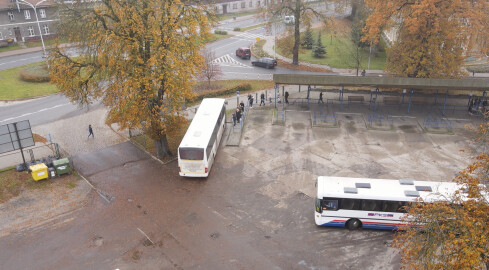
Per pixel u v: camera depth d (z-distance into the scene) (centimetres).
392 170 2797
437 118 3697
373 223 2173
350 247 2059
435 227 1396
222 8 9325
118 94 2575
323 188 2178
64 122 3678
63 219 2295
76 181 2697
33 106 4081
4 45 6194
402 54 4072
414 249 1427
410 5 3934
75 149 3156
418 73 3994
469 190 1487
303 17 5462
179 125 2880
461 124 3572
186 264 1933
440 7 3766
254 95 4409
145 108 2675
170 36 2644
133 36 2659
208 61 4756
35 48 6178
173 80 2641
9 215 2328
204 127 2895
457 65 3991
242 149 3147
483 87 3412
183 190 2589
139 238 2127
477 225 1327
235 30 7788
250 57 6009
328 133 3416
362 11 5738
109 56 2611
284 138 3331
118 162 2959
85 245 2077
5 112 3897
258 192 2555
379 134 3388
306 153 3062
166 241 2102
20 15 6272
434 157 2981
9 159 2973
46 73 4928
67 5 2859
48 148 3161
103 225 2241
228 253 2006
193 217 2306
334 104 4081
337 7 6081
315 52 5944
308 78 3612
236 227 2216
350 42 6481
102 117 3800
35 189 2594
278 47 6388
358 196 2127
